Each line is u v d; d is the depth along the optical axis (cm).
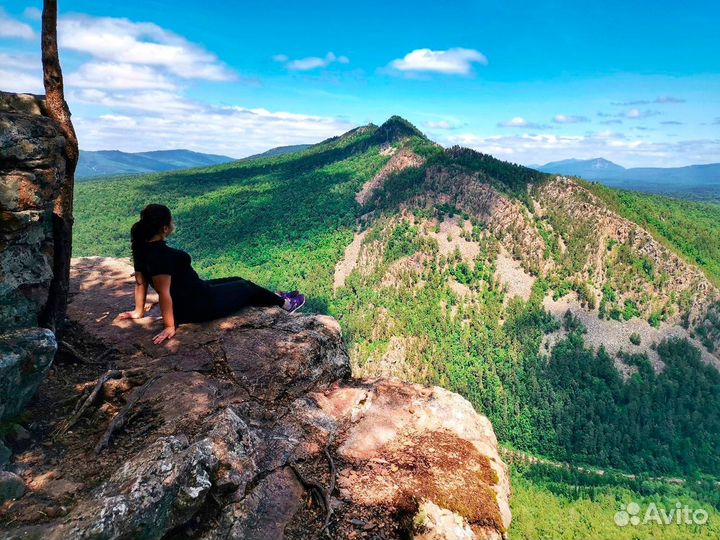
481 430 516
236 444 380
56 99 526
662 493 13700
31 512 311
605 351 19025
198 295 625
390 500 383
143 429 415
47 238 528
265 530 339
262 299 717
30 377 407
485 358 19012
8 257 459
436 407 527
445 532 361
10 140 429
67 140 530
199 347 568
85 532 269
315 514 364
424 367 18550
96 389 448
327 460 422
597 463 15400
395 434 477
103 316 645
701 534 11694
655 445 15900
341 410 505
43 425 417
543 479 14162
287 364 545
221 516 336
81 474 358
